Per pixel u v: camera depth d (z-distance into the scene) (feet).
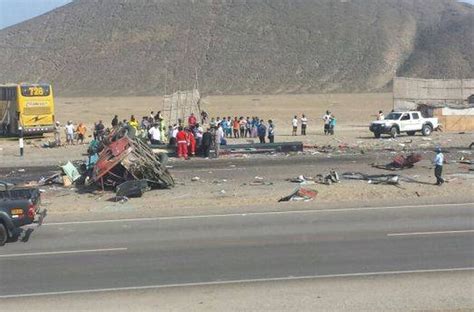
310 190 107.04
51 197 111.45
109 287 57.00
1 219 74.18
